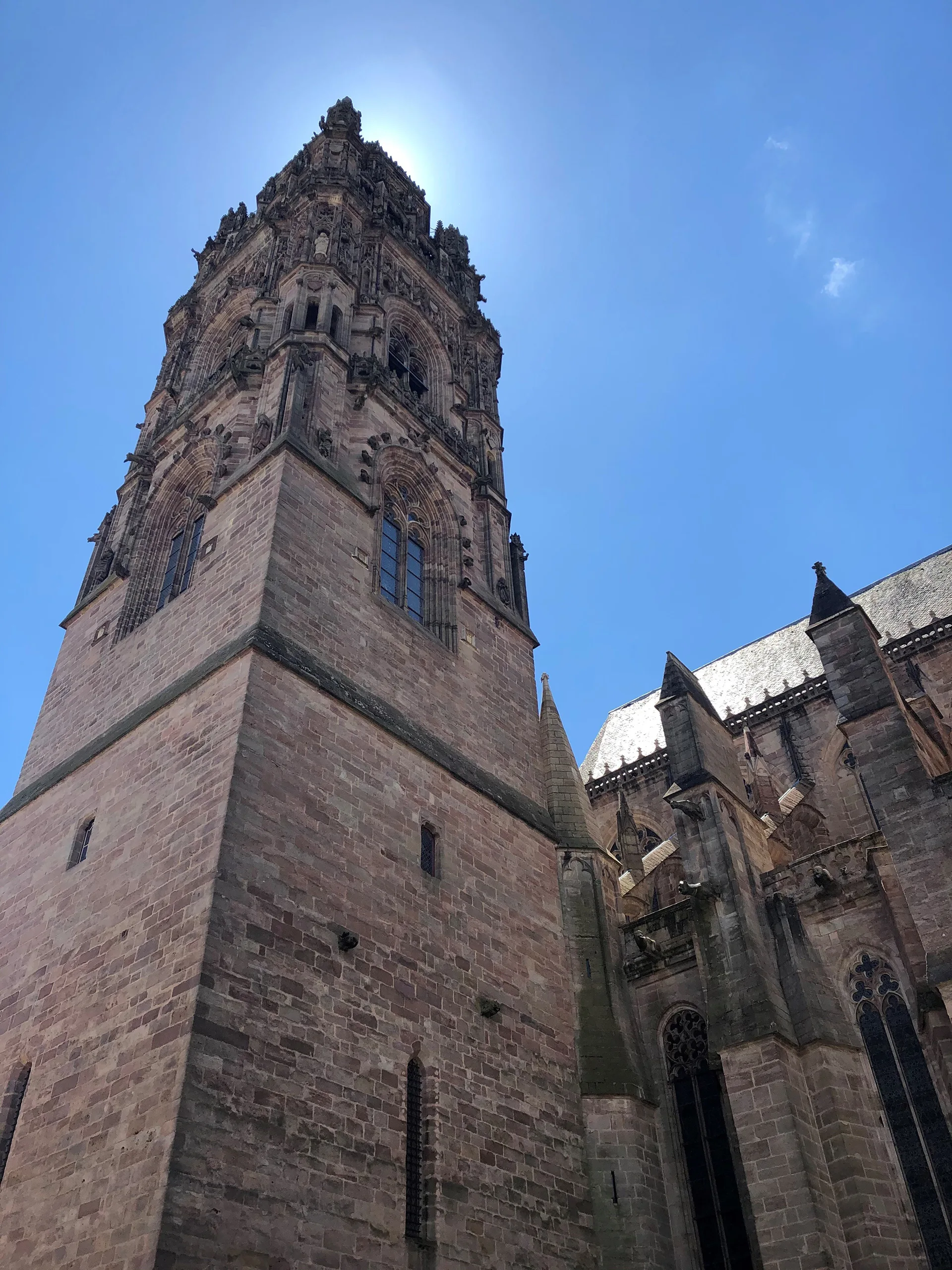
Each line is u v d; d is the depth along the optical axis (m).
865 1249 30.19
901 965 35.38
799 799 55.75
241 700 32.88
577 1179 34.69
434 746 40.22
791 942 37.50
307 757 33.75
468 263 74.19
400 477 50.28
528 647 51.50
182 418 52.28
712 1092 37.03
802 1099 33.38
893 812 36.81
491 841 40.22
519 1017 36.41
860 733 39.31
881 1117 33.47
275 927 29.30
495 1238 30.45
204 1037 25.83
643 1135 36.41
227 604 38.34
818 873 38.09
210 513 43.47
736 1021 35.16
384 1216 27.61
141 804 34.00
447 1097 31.64
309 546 40.16
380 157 71.94
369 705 37.84
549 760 47.75
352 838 33.66
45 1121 28.11
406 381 57.09
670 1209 35.53
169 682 38.41
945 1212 31.08
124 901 31.41
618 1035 38.59
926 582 69.06
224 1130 24.97
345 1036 29.42
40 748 43.78
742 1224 34.16
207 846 29.75
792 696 64.25
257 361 49.81
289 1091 26.98
